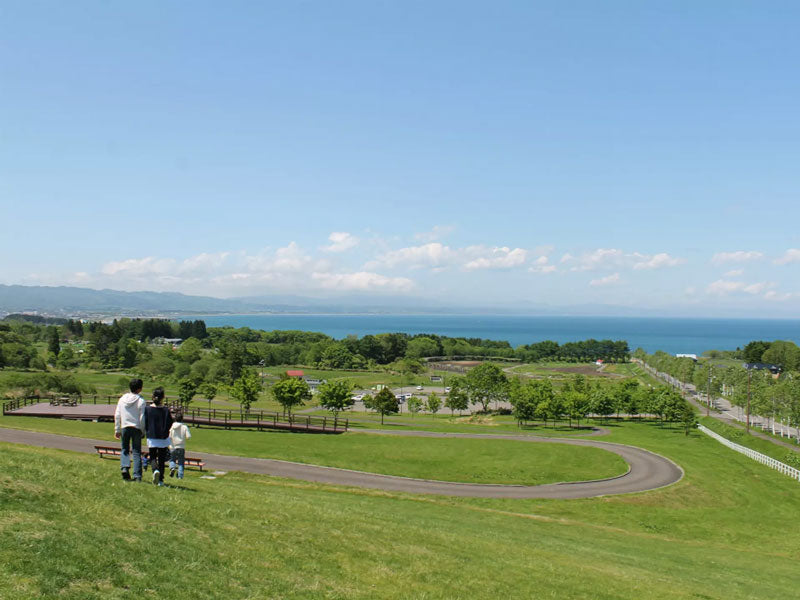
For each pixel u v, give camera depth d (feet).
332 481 143.74
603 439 254.47
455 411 431.84
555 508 139.74
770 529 134.62
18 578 31.73
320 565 49.26
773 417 300.40
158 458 63.77
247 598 38.70
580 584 62.54
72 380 337.11
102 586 34.24
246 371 501.97
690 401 461.37
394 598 45.85
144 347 602.44
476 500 140.36
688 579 78.07
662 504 150.61
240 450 175.32
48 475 52.75
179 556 42.27
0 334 541.75
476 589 52.70
